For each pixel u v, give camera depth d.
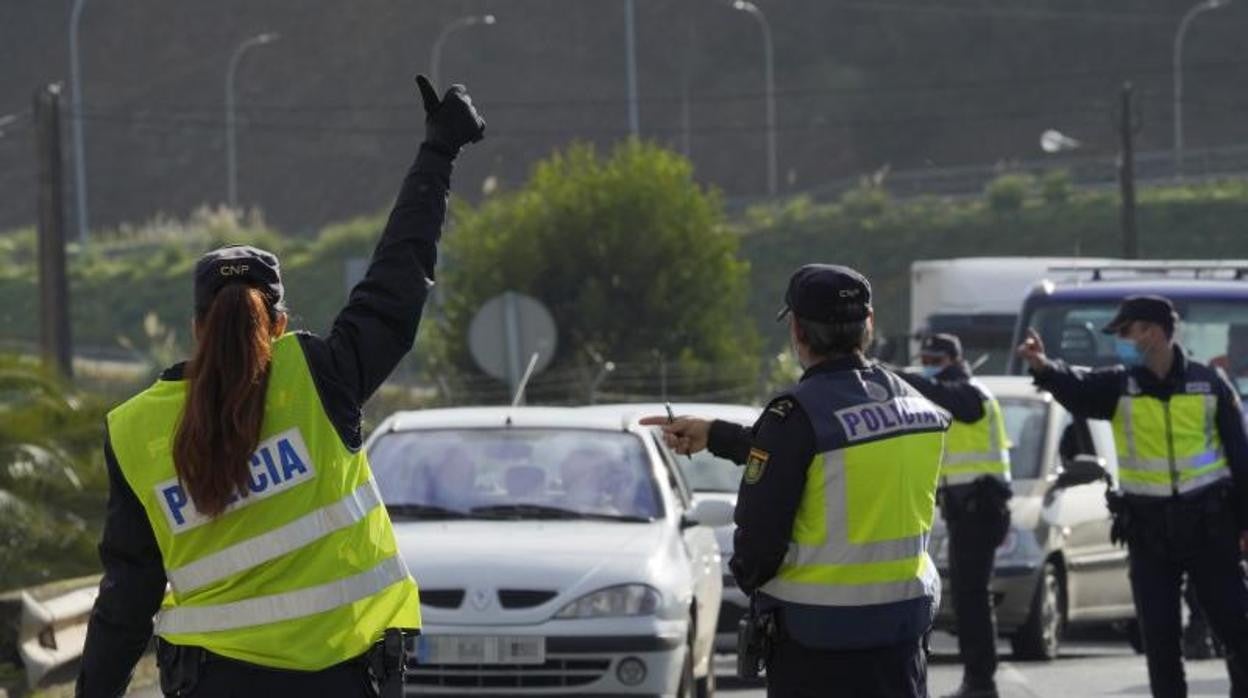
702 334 99.44
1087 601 43.53
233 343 13.86
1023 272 76.44
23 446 44.47
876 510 16.69
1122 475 26.44
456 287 98.94
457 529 30.23
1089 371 26.56
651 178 99.81
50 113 86.62
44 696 33.16
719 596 33.38
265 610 13.85
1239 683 26.36
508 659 28.06
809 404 16.70
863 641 16.67
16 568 42.44
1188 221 176.12
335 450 14.07
